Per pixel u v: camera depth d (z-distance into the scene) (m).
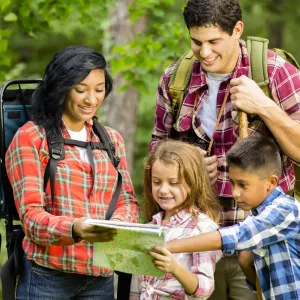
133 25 10.25
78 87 4.70
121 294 5.13
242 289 5.36
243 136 5.04
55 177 4.70
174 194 4.89
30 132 4.71
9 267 4.88
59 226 4.48
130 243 4.33
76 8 9.28
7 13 9.74
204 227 4.88
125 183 5.11
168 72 5.48
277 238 4.67
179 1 14.55
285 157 5.21
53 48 18.45
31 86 9.65
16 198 4.68
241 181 4.74
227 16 4.97
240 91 5.04
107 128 5.11
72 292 4.81
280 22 17.62
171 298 4.83
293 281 4.72
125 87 9.36
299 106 5.16
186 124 5.34
